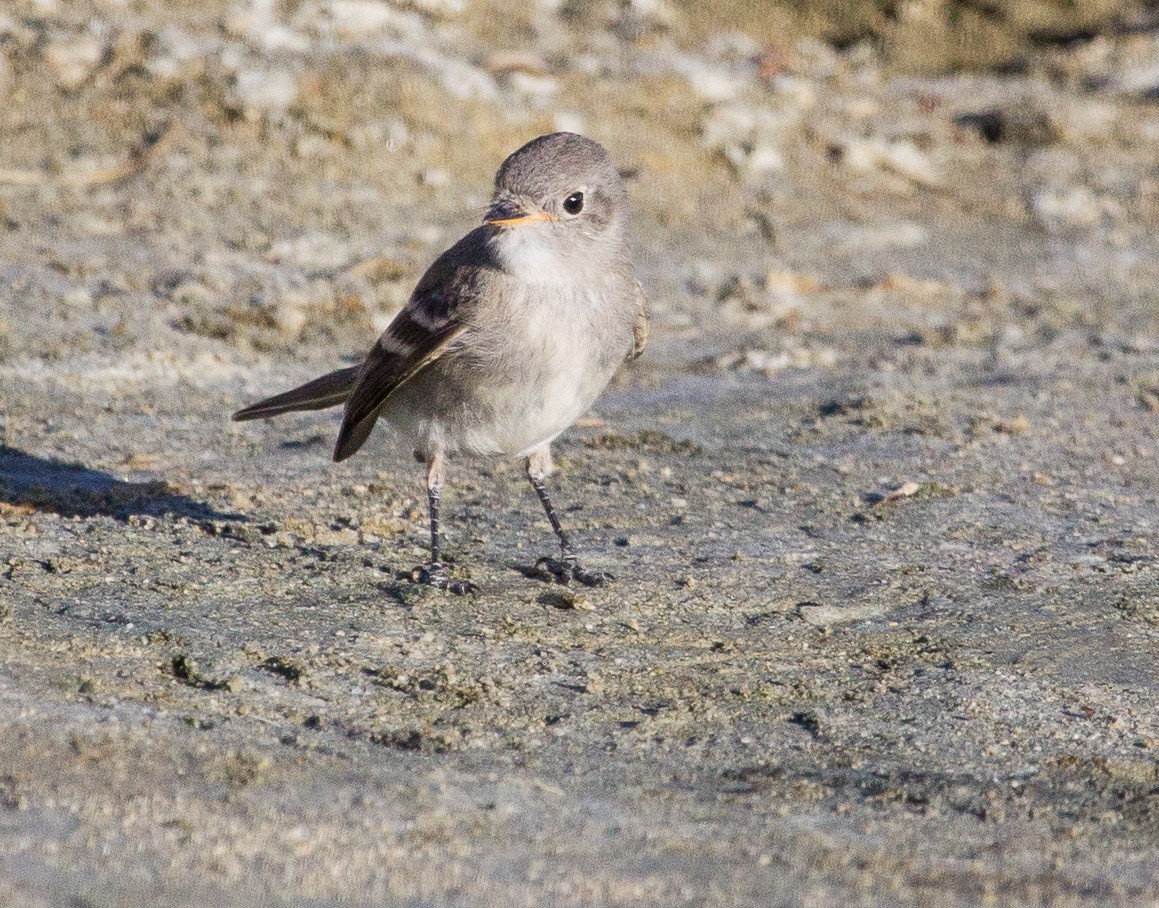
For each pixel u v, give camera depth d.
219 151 19.72
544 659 9.35
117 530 10.93
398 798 7.26
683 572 10.89
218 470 12.62
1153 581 10.99
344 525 11.50
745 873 6.67
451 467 12.95
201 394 14.43
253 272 17.22
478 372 10.39
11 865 6.16
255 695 8.52
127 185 18.91
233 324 15.84
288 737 7.98
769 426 14.40
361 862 6.47
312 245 18.00
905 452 13.70
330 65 20.94
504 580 10.61
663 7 26.45
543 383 10.42
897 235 21.08
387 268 17.61
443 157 20.47
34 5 21.58
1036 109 25.05
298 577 10.37
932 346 17.23
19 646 8.84
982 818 7.55
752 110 23.39
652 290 18.50
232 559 10.58
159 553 10.56
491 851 6.72
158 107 20.19
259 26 21.75
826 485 12.84
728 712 8.80
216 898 6.03
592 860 6.71
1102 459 13.73
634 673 9.27
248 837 6.63
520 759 8.00
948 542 11.65
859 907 6.39
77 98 20.20
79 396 14.00
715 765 8.10
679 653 9.60
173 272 16.95
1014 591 10.76
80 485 12.05
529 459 10.96
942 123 24.95
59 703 8.05
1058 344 17.33
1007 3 27.81
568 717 8.61
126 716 7.97
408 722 8.38
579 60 23.23
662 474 12.98
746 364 16.38
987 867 6.93
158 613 9.52
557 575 10.72
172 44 20.92
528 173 10.25
